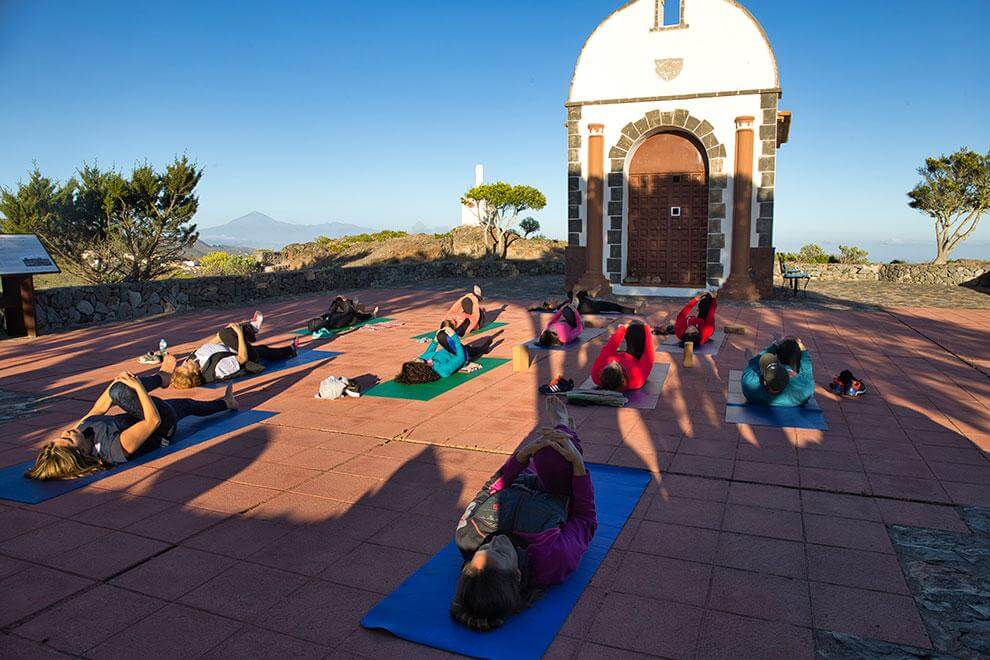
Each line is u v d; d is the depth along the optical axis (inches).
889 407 303.0
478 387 353.4
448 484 219.8
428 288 964.6
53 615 147.0
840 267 1064.2
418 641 135.0
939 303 709.9
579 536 157.3
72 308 626.8
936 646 132.9
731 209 764.0
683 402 316.2
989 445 248.8
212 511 200.8
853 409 300.8
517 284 1010.7
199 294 760.3
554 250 1489.9
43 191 894.4
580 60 796.6
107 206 888.9
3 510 203.2
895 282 995.9
